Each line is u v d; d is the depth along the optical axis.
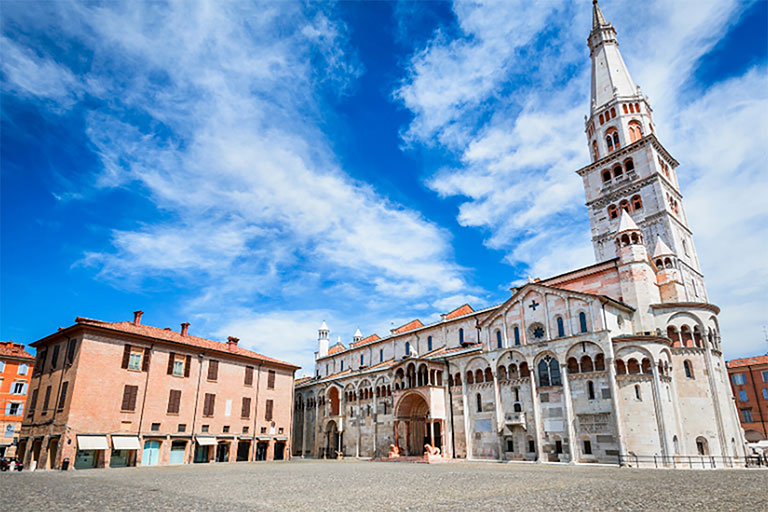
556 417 53.84
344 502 19.30
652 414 47.81
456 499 19.97
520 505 17.89
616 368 50.91
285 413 79.62
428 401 64.44
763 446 60.25
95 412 56.41
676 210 71.12
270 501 19.72
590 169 77.44
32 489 25.19
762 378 88.56
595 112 79.25
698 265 70.88
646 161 69.75
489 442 59.66
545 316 58.06
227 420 70.50
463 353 65.56
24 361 87.69
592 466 46.72
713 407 51.81
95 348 58.16
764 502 17.47
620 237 60.09
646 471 37.97
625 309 56.28
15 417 84.81
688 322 54.78
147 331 66.56
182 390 65.94
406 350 86.88
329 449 85.62
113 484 28.61
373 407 78.00
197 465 58.72
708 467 48.00
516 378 58.66
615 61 80.44
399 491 23.33
